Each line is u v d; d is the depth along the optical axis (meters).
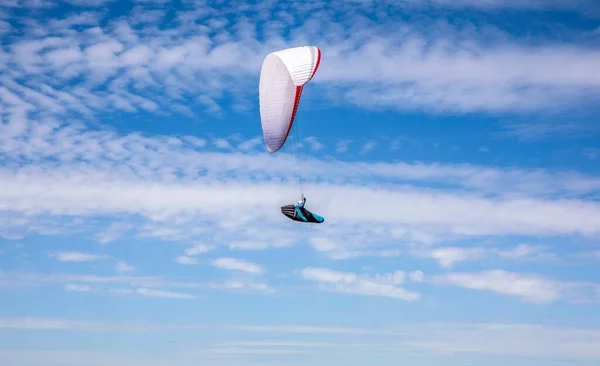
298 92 41.62
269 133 43.44
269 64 41.44
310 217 38.25
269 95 42.34
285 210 38.19
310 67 40.28
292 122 42.88
